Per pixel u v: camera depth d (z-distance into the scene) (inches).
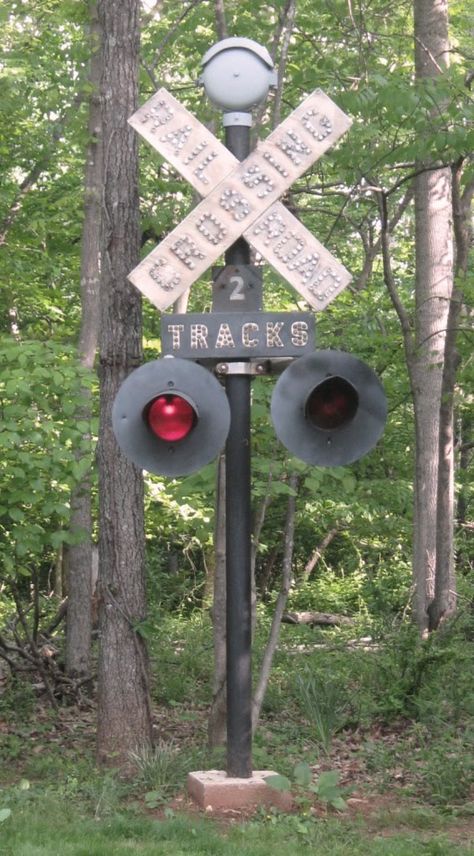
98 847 408.2
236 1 820.0
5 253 1038.4
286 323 444.1
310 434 411.2
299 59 816.9
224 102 444.1
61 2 881.5
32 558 754.8
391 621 874.8
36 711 749.3
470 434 1438.2
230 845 410.9
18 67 957.8
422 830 459.8
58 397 695.1
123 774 540.4
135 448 407.2
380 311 1075.3
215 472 625.6
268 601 1561.3
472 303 892.0
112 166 573.0
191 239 433.4
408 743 621.6
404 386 1023.0
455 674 736.3
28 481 666.2
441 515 898.1
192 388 407.8
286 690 783.1
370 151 729.0
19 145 1157.7
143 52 891.4
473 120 677.9
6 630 869.2
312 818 461.7
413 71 941.8
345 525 1492.4
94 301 884.6
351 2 785.6
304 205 1198.3
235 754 471.5
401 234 1530.5
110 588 573.3
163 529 1221.1
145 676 574.2
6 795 497.0
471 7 1090.1
